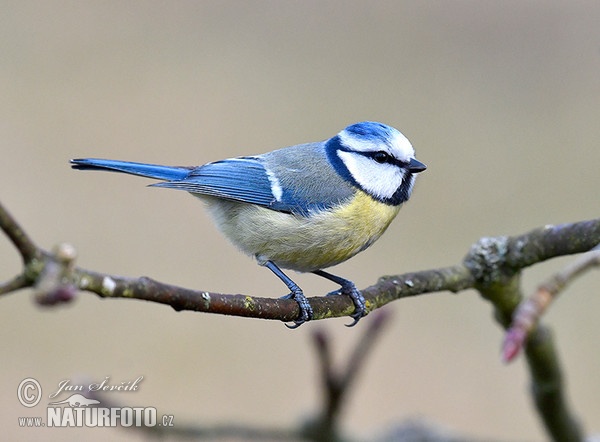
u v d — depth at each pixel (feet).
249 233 26.58
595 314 37.73
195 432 24.61
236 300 17.62
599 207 40.52
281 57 50.08
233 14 52.37
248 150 45.44
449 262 39.81
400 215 42.16
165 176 27.68
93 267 39.19
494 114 45.91
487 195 42.24
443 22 50.39
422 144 44.37
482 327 38.47
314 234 25.85
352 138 26.81
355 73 48.85
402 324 38.75
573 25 47.73
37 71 48.14
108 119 46.16
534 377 23.70
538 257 22.31
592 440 25.40
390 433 26.58
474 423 35.94
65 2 52.16
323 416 25.21
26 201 41.75
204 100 47.47
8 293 12.69
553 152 43.37
